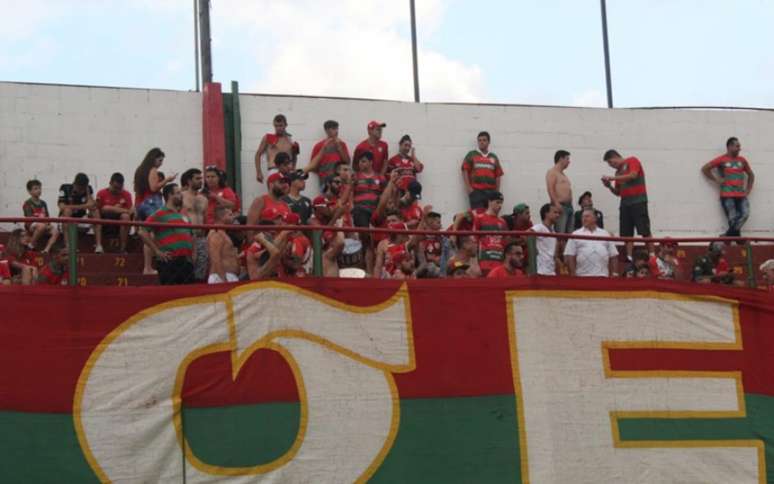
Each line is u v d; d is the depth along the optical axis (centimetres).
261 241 1483
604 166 2348
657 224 2358
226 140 2159
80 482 1344
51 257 1595
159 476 1369
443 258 1741
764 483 1568
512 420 1492
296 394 1428
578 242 1706
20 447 1338
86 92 2119
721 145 2420
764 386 1595
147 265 1777
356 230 1484
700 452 1552
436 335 1490
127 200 1933
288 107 2203
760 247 2120
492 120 2300
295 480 1409
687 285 1595
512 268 1630
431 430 1466
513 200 2288
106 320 1386
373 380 1458
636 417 1540
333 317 1460
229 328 1422
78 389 1363
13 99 2080
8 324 1358
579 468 1506
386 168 2155
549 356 1526
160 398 1385
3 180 2052
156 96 2155
